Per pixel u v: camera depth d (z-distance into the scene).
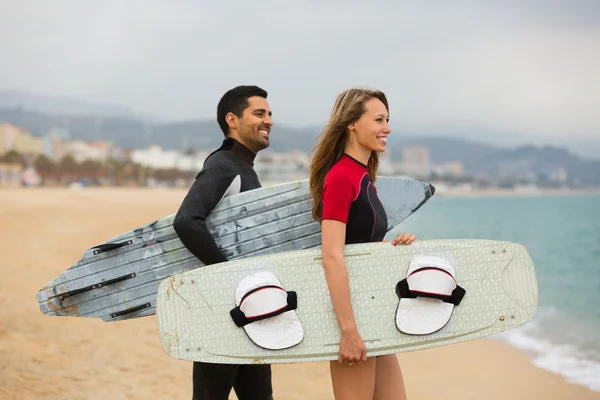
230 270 2.85
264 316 2.72
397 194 3.57
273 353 2.78
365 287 2.80
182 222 3.11
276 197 3.42
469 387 6.17
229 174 3.33
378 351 2.76
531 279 2.84
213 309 2.83
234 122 3.45
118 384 5.28
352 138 2.81
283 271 2.84
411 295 2.75
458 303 2.79
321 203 2.92
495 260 2.85
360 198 2.77
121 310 3.41
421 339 2.77
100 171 175.50
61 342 6.35
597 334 8.88
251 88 3.49
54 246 13.07
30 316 7.11
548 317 10.38
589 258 22.88
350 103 2.78
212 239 3.14
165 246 3.40
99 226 18.08
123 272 3.40
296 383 5.66
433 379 6.46
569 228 41.19
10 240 13.24
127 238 3.40
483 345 8.08
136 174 180.88
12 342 6.14
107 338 6.65
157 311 2.85
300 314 2.80
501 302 2.82
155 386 5.30
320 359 2.76
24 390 4.90
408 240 2.84
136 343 6.58
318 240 3.46
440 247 2.85
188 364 5.97
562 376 6.60
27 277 9.38
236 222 3.38
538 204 114.38
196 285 2.85
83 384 5.21
